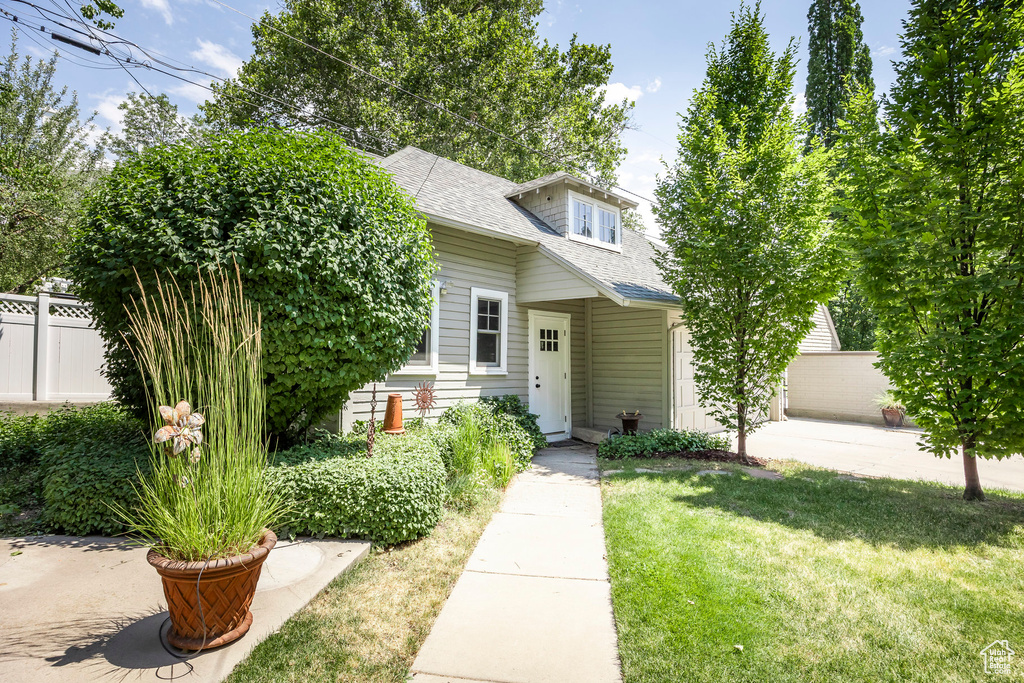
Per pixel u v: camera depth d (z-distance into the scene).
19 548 3.67
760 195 7.28
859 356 14.11
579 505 5.37
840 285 7.19
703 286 7.73
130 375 4.76
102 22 6.30
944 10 5.53
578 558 3.89
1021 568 3.61
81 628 2.61
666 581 3.36
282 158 4.61
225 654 2.42
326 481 3.99
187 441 2.59
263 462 3.29
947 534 4.34
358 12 20.45
